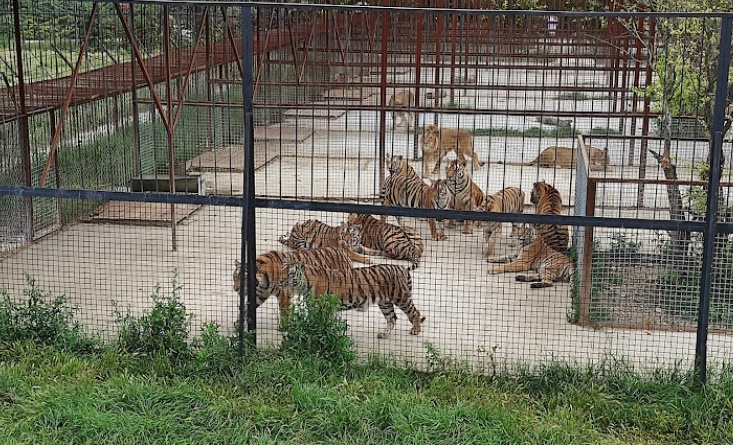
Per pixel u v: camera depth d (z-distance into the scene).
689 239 8.13
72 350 6.97
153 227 11.20
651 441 5.79
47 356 6.71
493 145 17.56
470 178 11.23
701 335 6.25
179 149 15.20
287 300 7.52
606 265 8.25
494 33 9.97
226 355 6.63
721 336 7.72
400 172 12.35
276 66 20.34
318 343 6.75
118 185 12.80
